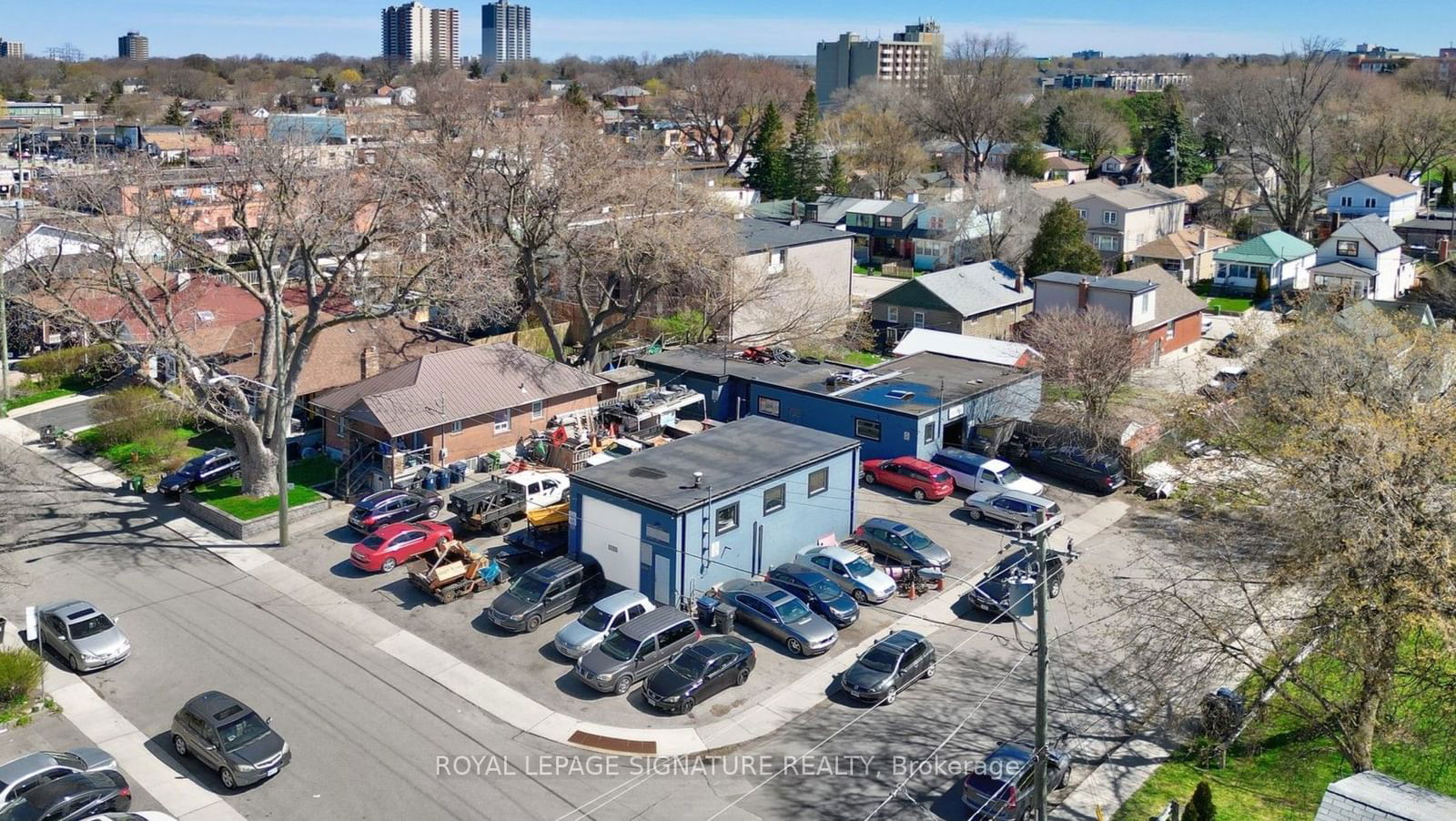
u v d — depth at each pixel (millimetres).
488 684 30828
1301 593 30797
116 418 50906
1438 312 74375
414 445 45156
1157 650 29250
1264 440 36000
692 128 157500
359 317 43062
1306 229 104875
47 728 28625
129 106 171250
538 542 38344
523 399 48094
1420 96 128875
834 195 114688
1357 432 26047
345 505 43500
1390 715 28016
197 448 50094
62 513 42875
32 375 60219
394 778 26594
